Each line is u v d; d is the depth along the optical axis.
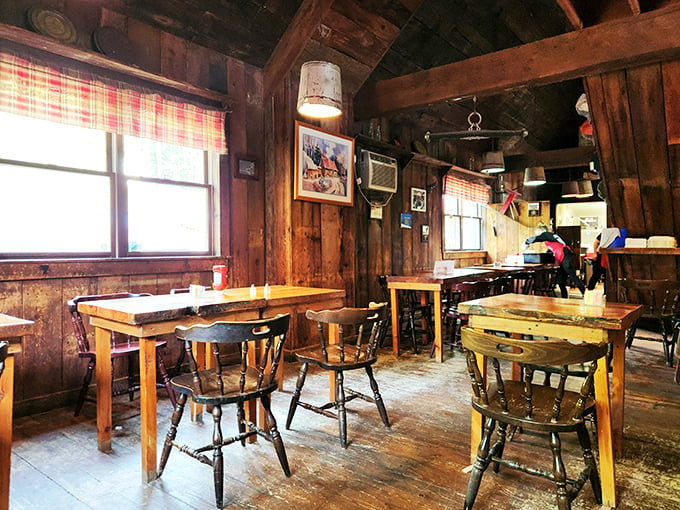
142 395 1.95
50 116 2.72
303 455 2.17
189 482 1.94
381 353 4.23
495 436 2.33
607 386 1.74
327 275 4.42
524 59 3.80
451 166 6.59
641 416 2.63
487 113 6.63
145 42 3.23
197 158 3.71
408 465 2.06
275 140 4.12
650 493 1.82
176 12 3.30
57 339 2.85
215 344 1.84
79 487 1.90
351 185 4.67
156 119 3.26
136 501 1.79
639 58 3.35
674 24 3.19
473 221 7.80
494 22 5.48
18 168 2.75
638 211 4.76
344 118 4.59
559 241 6.35
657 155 4.17
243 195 3.99
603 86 3.92
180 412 1.96
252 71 4.04
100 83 2.96
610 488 1.73
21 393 2.71
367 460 2.12
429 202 6.42
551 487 1.87
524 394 1.86
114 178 3.18
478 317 2.11
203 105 3.58
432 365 3.79
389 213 5.59
